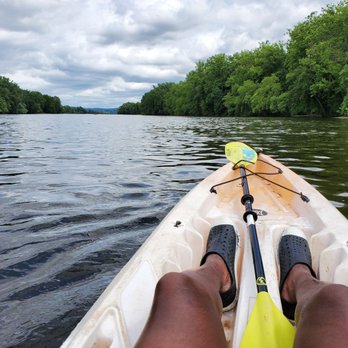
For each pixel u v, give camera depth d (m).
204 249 2.38
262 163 4.54
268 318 1.44
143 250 2.01
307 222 2.76
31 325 2.13
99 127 23.75
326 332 1.08
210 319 1.20
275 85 37.84
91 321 1.40
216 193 3.43
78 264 2.84
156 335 1.08
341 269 1.86
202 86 59.53
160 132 17.66
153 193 4.82
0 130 19.61
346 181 5.17
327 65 31.30
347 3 33.31
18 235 3.39
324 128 16.61
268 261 2.01
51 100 112.94
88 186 5.25
